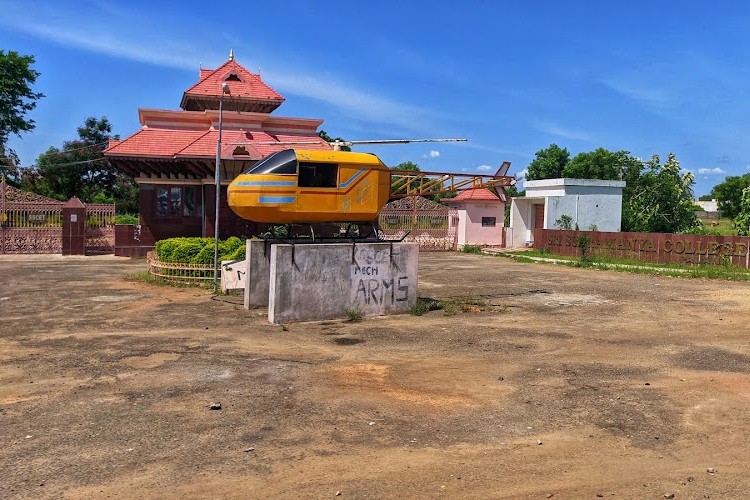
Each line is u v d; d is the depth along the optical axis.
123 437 5.29
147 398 6.39
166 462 4.77
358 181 11.44
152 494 4.23
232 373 7.41
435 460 4.86
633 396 6.60
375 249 11.58
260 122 26.30
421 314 11.85
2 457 4.84
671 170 33.75
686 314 12.10
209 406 6.13
